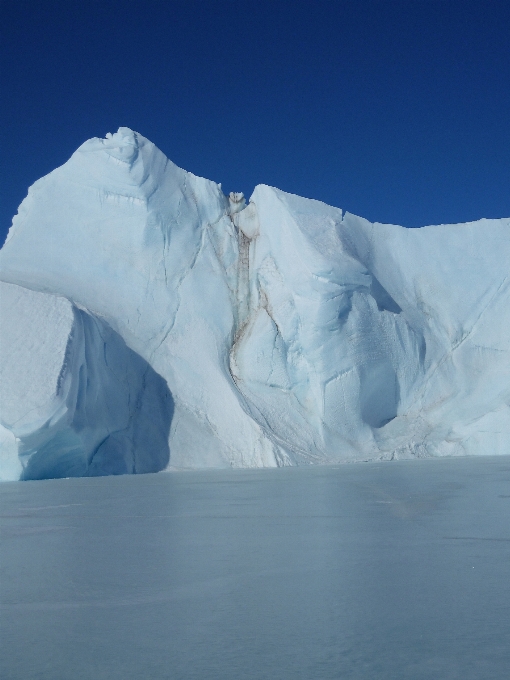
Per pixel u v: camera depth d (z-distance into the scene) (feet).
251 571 11.87
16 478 50.29
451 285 82.79
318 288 70.28
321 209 79.92
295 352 71.67
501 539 14.43
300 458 63.21
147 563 12.78
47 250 74.43
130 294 73.20
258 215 81.00
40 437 49.62
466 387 75.92
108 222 75.46
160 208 76.13
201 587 10.81
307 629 8.52
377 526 16.72
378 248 83.87
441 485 29.04
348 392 70.13
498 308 81.00
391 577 11.13
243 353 72.49
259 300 76.07
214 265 77.46
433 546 13.74
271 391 70.95
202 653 7.76
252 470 53.93
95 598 10.28
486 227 86.02
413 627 8.46
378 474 38.60
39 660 7.61
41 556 13.78
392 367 73.67
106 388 62.95
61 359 53.67
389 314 74.74
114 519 19.92
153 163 77.77
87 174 76.64
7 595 10.56
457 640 7.96
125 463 60.95
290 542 14.67
